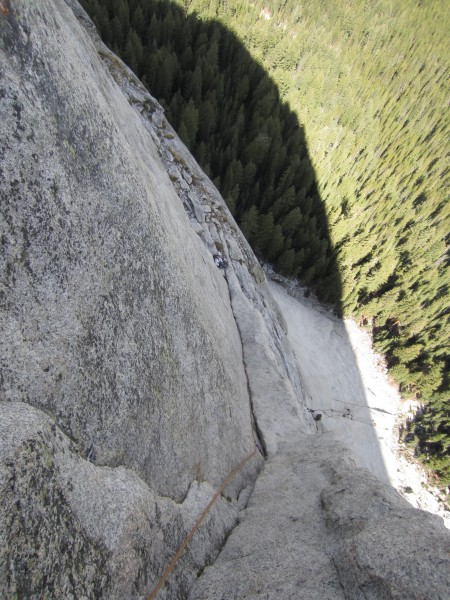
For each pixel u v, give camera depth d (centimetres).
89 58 584
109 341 432
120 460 416
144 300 527
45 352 344
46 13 412
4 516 264
